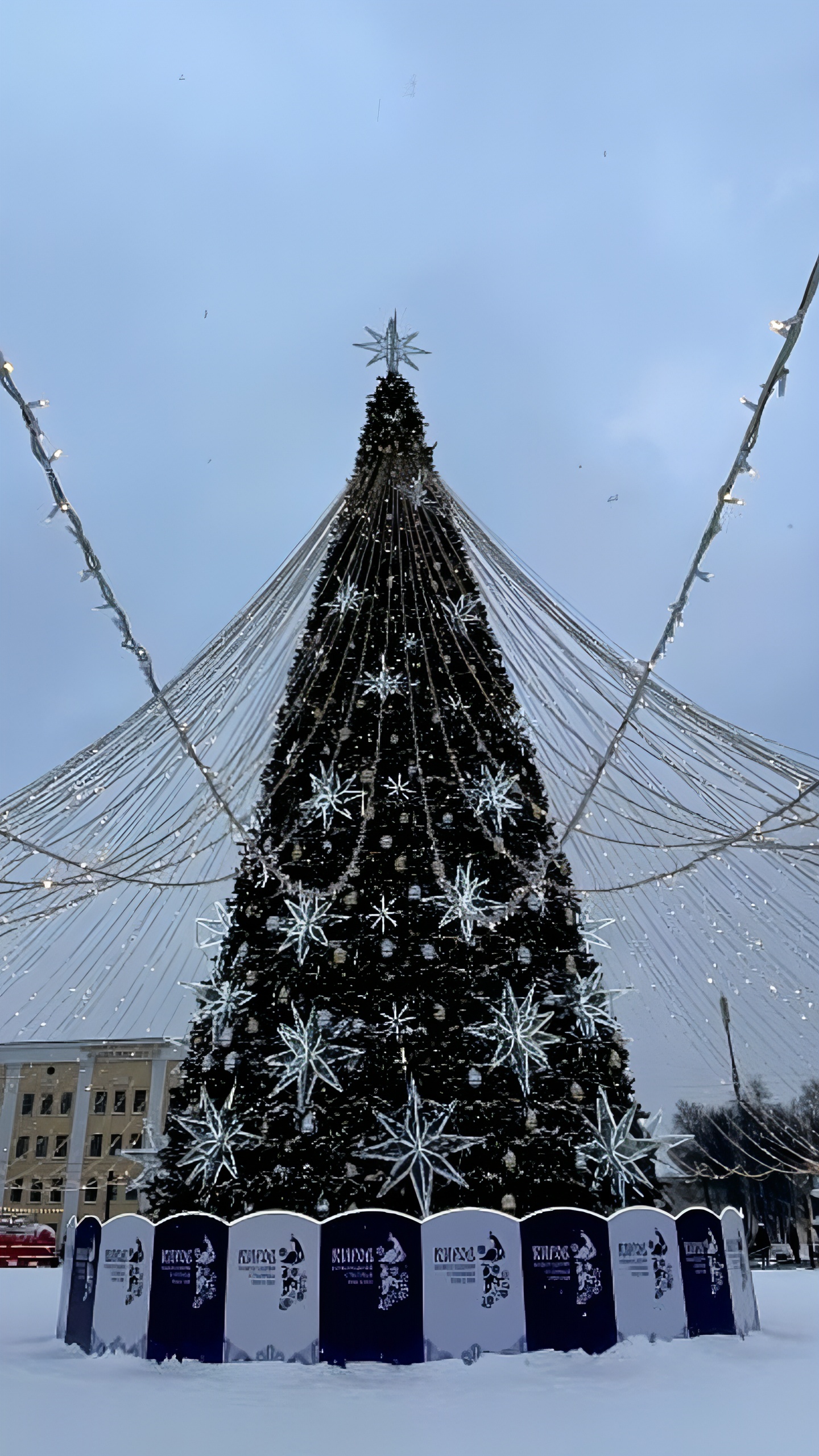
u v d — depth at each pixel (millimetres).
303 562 6148
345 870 7320
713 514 3361
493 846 7496
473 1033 6699
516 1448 3342
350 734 7840
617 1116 6871
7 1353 5613
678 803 5180
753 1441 3430
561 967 7254
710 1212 5938
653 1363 4961
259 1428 3676
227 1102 6586
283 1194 6234
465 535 6621
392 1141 6234
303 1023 6812
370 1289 5172
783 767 4414
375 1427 3680
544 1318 5223
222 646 5395
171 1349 5133
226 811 5500
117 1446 3393
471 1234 5328
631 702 4609
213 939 7887
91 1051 26672
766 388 2816
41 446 3254
